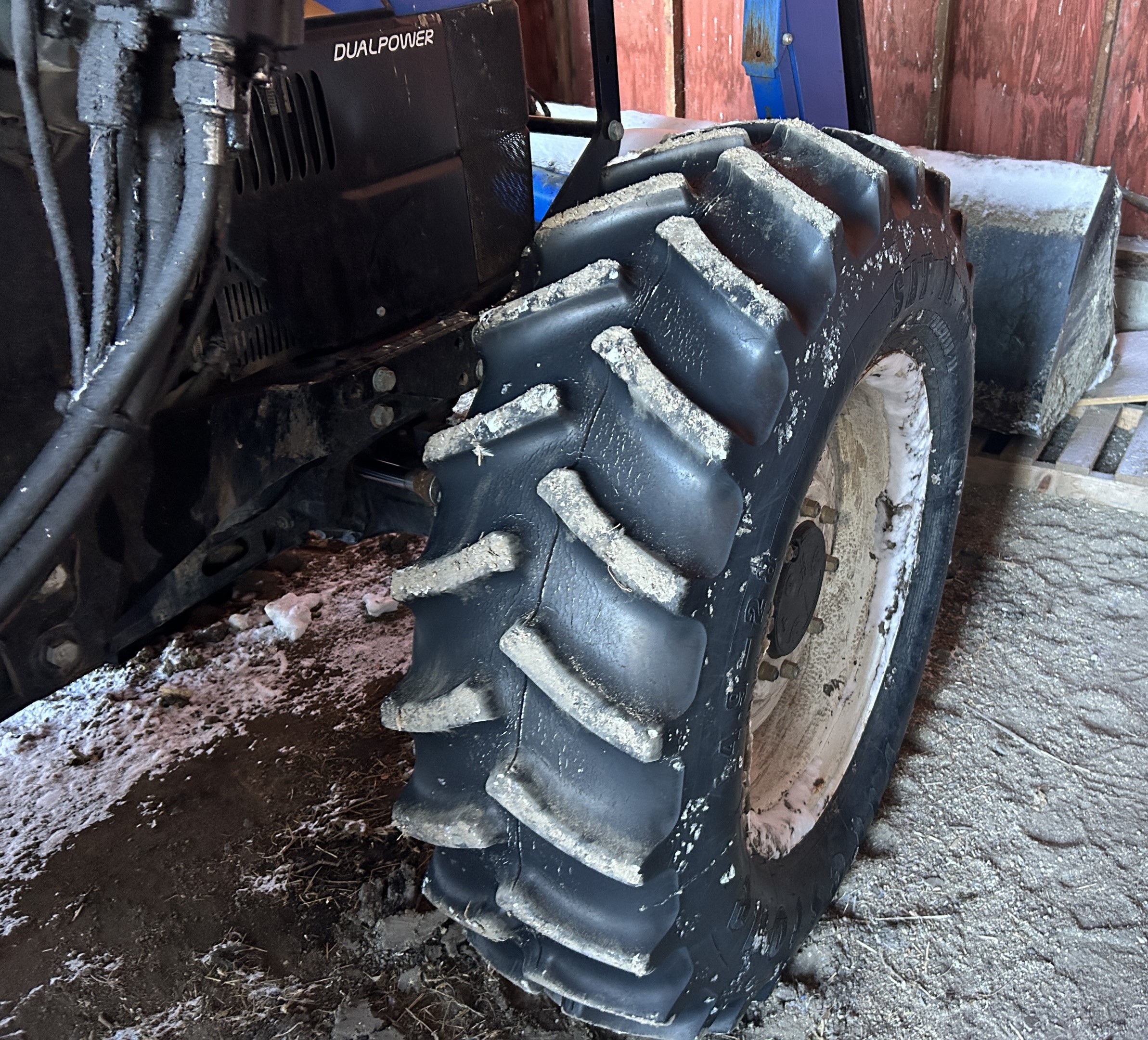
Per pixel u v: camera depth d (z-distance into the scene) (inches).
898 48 153.1
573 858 40.0
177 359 33.7
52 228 31.9
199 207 30.0
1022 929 62.2
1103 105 142.2
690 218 42.3
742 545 40.6
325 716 83.6
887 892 64.9
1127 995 58.1
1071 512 107.2
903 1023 56.8
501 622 39.7
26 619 42.1
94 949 63.6
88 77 29.5
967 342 62.9
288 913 65.6
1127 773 74.0
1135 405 120.6
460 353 65.3
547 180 127.6
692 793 41.0
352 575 102.5
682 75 175.6
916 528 66.6
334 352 58.0
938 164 120.7
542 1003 58.3
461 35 63.1
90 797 75.9
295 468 54.9
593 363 40.2
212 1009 59.3
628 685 38.4
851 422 62.1
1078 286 108.0
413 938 62.5
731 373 40.0
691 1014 47.5
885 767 67.6
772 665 60.6
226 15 28.2
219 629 93.5
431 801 42.8
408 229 61.7
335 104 55.2
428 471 63.4
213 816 73.9
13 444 39.7
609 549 37.6
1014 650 87.1
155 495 46.6
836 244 43.1
